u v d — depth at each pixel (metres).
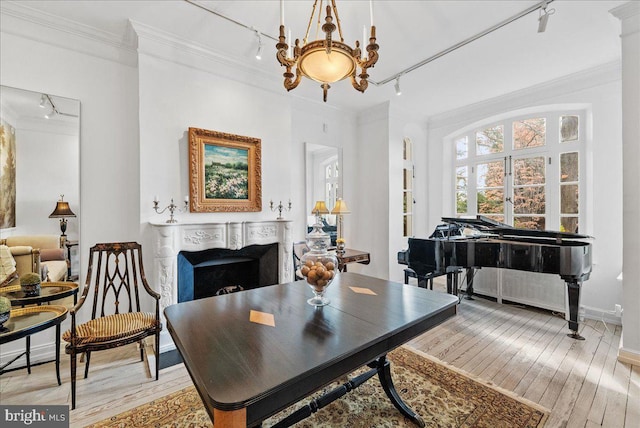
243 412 0.88
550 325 3.27
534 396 2.02
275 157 3.63
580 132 3.73
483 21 2.58
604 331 3.09
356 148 5.04
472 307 3.88
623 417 1.80
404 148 5.20
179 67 2.94
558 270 2.80
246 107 3.39
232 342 1.24
